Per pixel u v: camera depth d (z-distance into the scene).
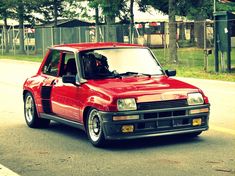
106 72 9.95
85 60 10.06
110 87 9.23
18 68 31.73
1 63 37.88
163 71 10.35
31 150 9.27
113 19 40.94
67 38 45.50
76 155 8.80
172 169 7.72
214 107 14.01
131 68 10.14
